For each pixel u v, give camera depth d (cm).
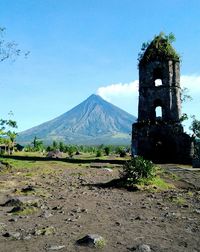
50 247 809
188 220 1142
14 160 4300
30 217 1166
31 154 7238
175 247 830
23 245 832
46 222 1086
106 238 899
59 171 3180
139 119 5353
